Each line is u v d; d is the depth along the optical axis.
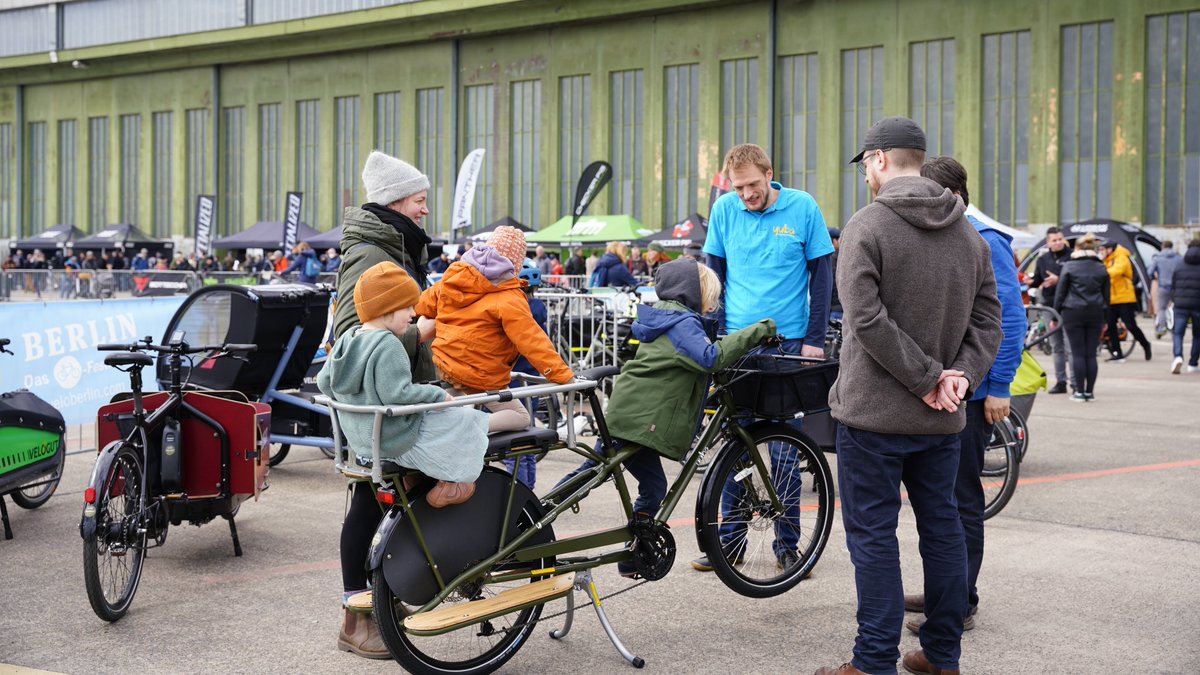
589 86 42.97
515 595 3.92
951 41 36.78
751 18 39.62
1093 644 4.23
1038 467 7.85
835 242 7.97
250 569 5.40
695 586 5.03
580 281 24.11
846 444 3.80
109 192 54.72
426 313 4.83
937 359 3.72
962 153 36.62
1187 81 33.31
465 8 43.34
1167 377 14.17
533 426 4.43
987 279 3.85
